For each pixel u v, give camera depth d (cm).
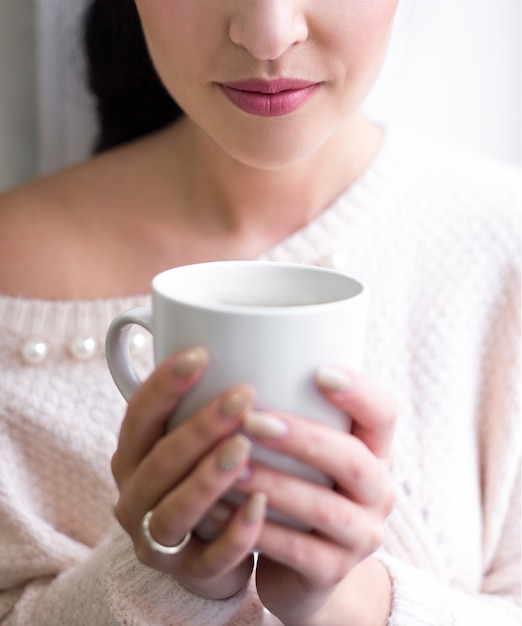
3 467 65
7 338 66
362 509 44
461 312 68
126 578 52
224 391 42
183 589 51
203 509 42
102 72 77
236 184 66
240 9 51
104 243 68
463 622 55
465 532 66
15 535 65
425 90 86
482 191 71
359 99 57
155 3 54
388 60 84
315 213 68
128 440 45
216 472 41
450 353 67
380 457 46
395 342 68
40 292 67
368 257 68
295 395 42
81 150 84
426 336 68
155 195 69
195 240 68
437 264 69
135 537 46
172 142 71
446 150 74
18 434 66
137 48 75
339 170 69
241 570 50
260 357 41
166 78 58
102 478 65
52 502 66
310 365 42
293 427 42
